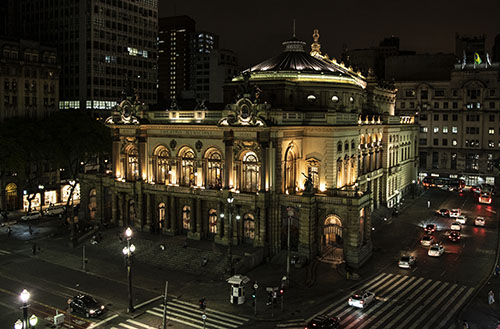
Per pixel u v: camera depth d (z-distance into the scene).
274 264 70.06
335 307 54.72
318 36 104.81
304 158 77.56
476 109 146.75
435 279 63.72
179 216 79.88
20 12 150.38
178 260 69.75
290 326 50.09
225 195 73.12
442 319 51.34
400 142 117.44
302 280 63.38
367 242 73.44
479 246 79.44
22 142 92.50
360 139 92.31
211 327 50.00
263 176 70.88
